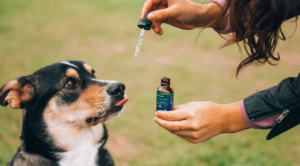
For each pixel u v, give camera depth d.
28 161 2.76
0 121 5.43
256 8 2.04
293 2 1.87
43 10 14.59
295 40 12.86
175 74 8.57
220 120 2.08
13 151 4.52
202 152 4.93
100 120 2.77
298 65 10.08
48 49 10.17
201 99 6.96
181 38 12.32
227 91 7.57
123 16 14.38
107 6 15.91
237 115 2.09
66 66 2.92
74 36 11.55
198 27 2.71
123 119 5.90
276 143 5.23
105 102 2.71
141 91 7.27
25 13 13.94
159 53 10.45
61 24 12.84
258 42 2.12
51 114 2.79
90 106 2.74
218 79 8.39
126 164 4.64
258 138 5.38
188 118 2.03
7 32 11.59
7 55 9.41
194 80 8.21
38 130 2.80
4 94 2.71
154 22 2.72
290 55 11.18
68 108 2.78
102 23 13.25
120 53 10.14
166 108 2.17
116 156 4.85
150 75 8.36
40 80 2.84
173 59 9.91
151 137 5.41
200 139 2.11
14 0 15.69
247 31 2.12
